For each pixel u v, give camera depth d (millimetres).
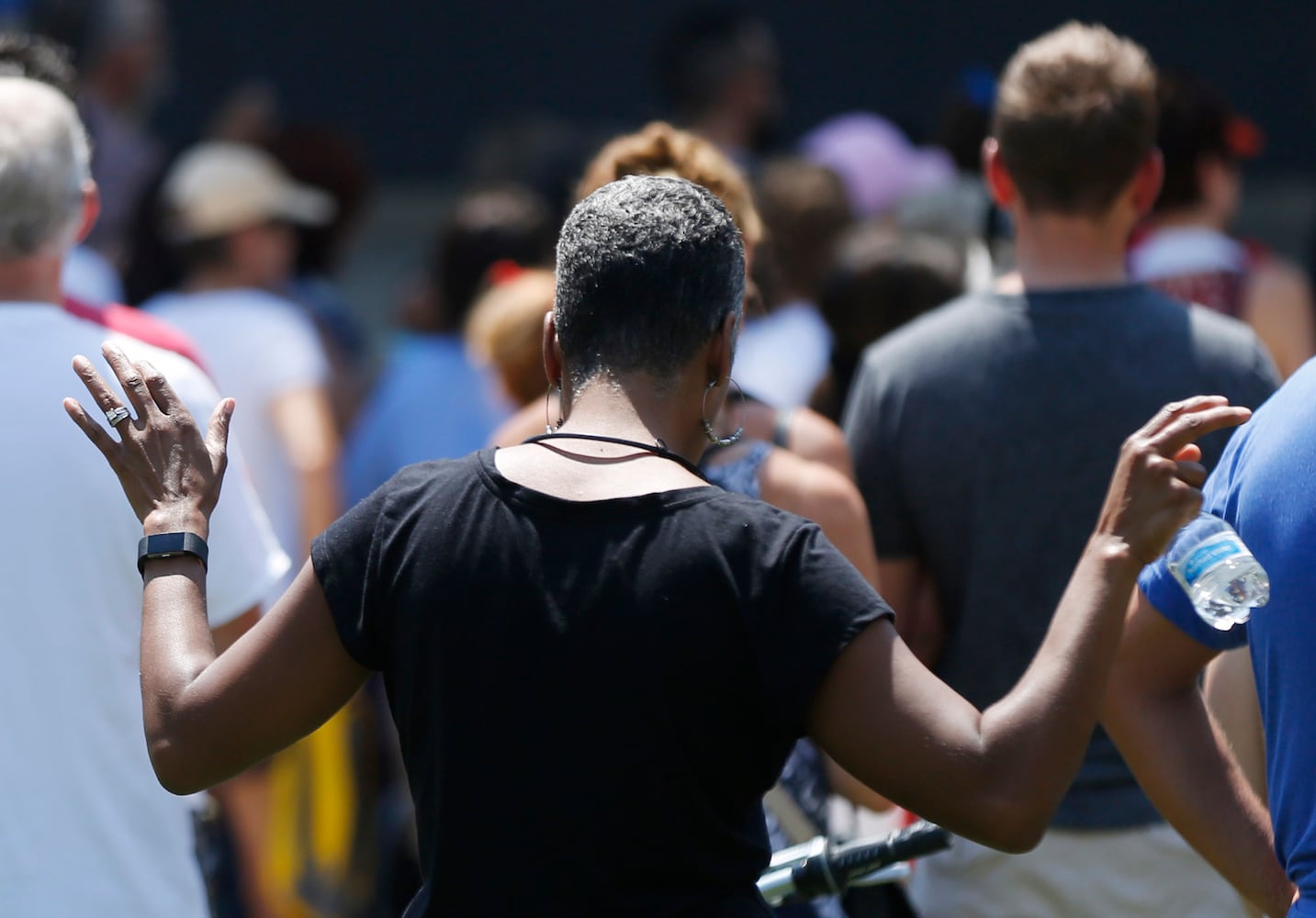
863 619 6992
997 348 10898
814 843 9367
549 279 14641
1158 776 8312
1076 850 10688
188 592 7797
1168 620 8227
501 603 7121
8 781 9391
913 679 6980
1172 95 15266
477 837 7109
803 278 18312
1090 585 7094
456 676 7148
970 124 19750
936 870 11164
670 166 10727
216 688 7418
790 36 30688
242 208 18750
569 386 7648
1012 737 6883
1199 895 10680
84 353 9836
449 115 31047
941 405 10938
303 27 30844
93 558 9562
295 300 20734
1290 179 30438
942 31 30531
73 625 9516
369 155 31156
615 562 7082
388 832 18172
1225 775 8289
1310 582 7355
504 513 7242
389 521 7426
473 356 17266
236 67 30812
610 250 7441
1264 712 7703
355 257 31531
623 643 7012
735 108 25547
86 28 24469
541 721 7055
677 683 7004
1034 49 11211
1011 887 10812
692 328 7445
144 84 25344
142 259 19703
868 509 11281
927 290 13672
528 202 18953
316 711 7496
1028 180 11008
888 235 15164
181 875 9844
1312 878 7406
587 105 30922
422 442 18031
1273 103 30422
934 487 10969
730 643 7020
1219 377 10727
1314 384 7602
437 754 7223
